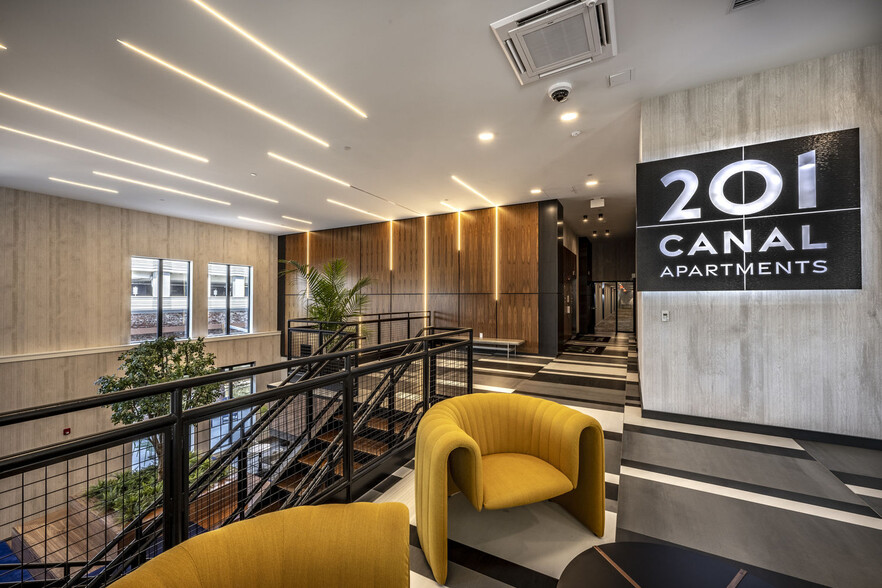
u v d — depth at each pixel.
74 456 1.37
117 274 8.08
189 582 1.07
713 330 3.51
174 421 1.64
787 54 3.09
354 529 1.28
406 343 3.18
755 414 3.36
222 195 7.22
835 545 1.94
